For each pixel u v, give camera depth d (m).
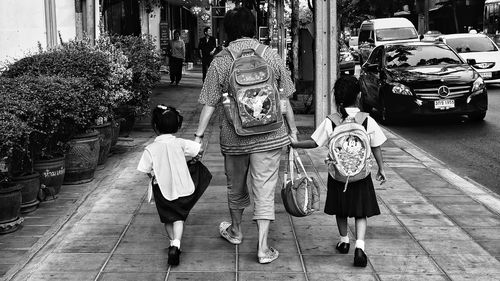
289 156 5.90
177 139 5.81
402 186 8.55
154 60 12.83
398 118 14.85
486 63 21.94
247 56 5.60
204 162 10.01
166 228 5.88
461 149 11.75
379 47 16.61
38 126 7.09
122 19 23.02
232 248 6.13
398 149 11.45
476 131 13.56
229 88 5.59
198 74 30.70
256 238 6.41
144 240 6.36
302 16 21.81
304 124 13.91
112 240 6.37
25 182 7.21
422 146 12.13
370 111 16.47
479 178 9.48
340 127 5.55
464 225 6.82
